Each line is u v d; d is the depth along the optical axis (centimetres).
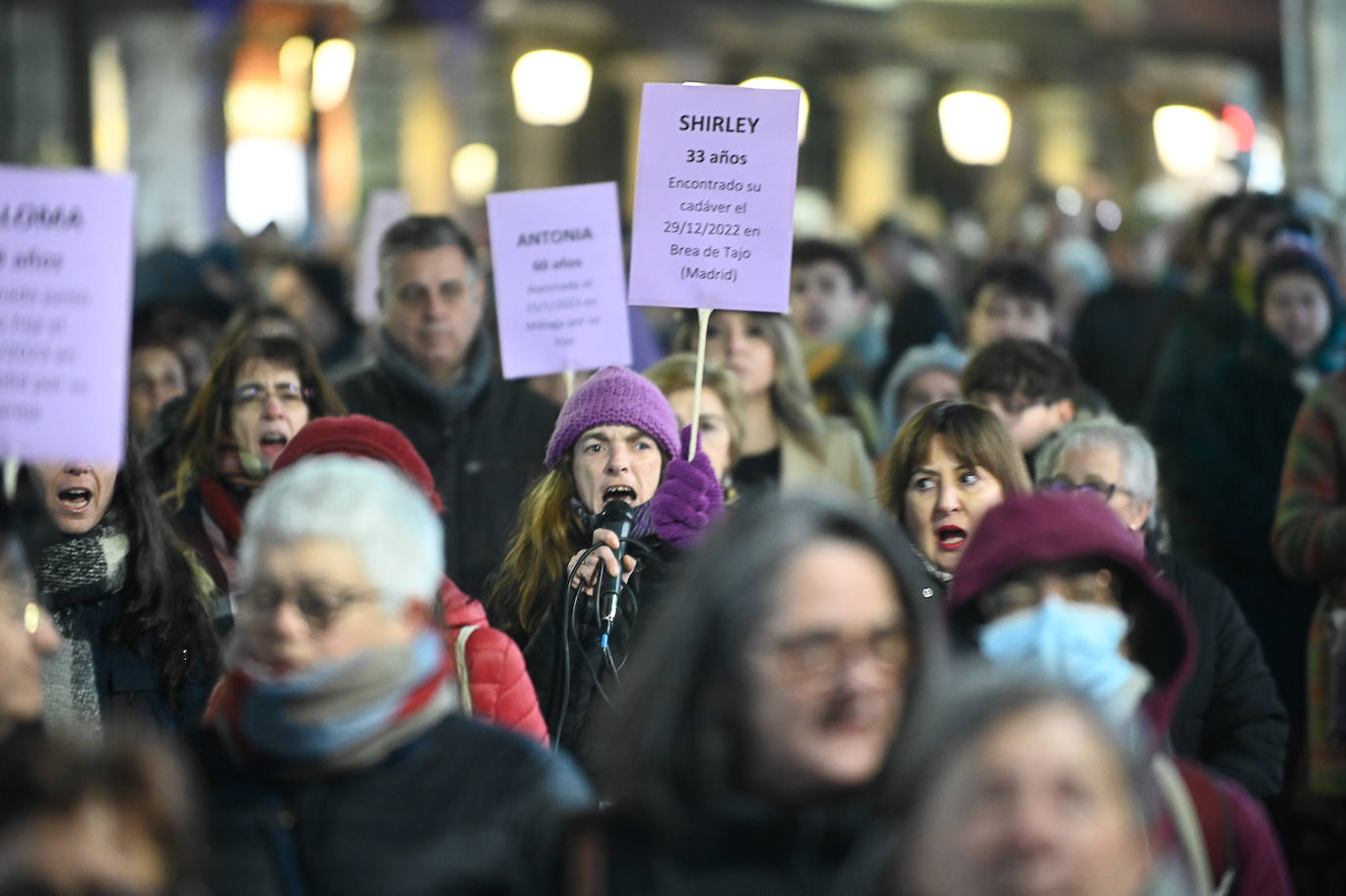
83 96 5784
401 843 1003
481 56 6819
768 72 7800
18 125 5712
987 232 6406
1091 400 2367
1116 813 833
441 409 2292
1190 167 6519
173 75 5966
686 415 2105
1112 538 1165
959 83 8262
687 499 1639
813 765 894
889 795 891
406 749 1034
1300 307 2483
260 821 1012
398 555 1052
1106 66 8562
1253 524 2408
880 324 3422
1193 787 1111
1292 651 2347
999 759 832
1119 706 1089
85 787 908
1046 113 8519
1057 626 1109
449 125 6712
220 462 1933
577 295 2116
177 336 2569
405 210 3088
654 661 917
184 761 1052
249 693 1034
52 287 1303
